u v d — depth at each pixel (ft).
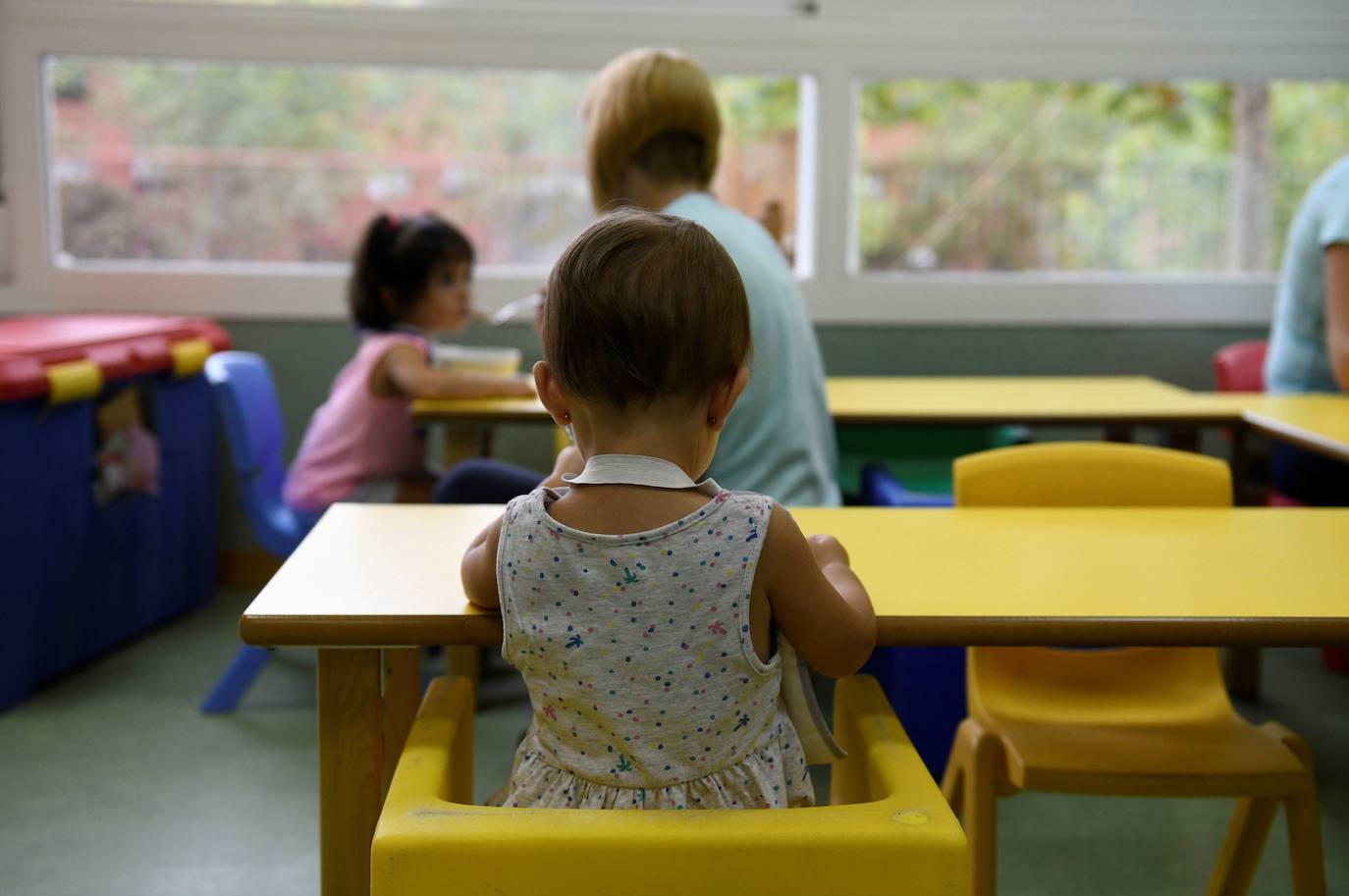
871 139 11.25
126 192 10.93
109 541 9.12
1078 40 10.95
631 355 3.10
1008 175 11.35
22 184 10.64
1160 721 5.20
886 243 11.42
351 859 3.73
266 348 10.99
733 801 3.26
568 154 11.19
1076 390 8.98
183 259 11.05
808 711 3.51
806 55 10.90
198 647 9.54
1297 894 4.70
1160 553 4.31
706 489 3.23
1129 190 11.42
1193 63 11.02
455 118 11.06
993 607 3.67
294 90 10.92
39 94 10.57
